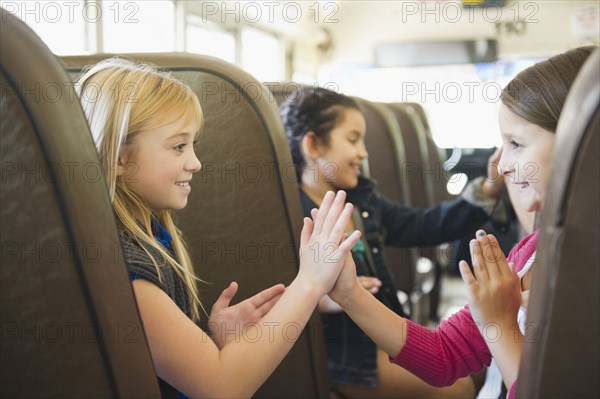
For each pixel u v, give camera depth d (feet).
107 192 2.33
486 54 23.03
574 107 1.94
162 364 3.02
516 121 2.99
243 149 4.33
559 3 22.49
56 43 7.80
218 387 3.06
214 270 4.46
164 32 10.83
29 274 2.28
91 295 2.26
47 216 2.20
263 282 4.44
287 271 4.44
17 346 2.36
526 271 3.52
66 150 2.17
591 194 1.91
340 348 5.32
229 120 4.32
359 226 6.06
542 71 2.94
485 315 3.09
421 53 23.47
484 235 3.24
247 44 15.23
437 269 12.03
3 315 2.34
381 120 9.85
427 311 12.09
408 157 11.53
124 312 2.35
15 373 2.39
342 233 3.39
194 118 3.37
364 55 24.00
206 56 4.31
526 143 2.98
